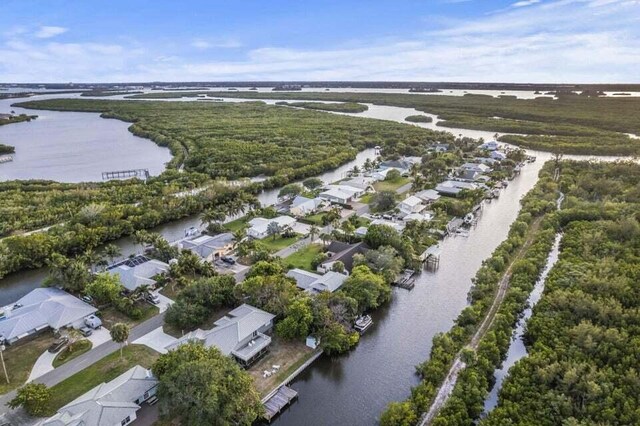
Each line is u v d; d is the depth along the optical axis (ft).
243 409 174.81
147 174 625.41
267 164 639.76
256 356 221.87
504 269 313.12
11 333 231.91
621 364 187.42
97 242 366.84
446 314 271.08
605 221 355.97
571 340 207.31
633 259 283.18
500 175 582.76
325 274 290.76
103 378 205.46
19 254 325.42
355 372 219.82
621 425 158.61
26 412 181.57
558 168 594.65
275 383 204.95
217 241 346.95
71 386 199.82
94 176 639.76
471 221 431.02
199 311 248.11
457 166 649.61
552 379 184.03
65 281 281.54
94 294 269.23
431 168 615.16
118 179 589.73
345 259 314.76
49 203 453.99
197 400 163.02
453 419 167.22
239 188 515.50
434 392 195.52
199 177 564.71
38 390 182.29
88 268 304.09
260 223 396.98
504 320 234.58
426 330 254.88
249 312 241.35
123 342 228.63
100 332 244.63
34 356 222.89
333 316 240.12
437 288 303.48
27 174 646.74
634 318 218.79
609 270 264.31
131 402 180.24
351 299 250.98
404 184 571.69
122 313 263.08
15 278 318.45
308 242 372.38
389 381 212.84
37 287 305.73
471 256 357.00
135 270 297.12
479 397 181.27
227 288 265.13
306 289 277.44
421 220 412.77
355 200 501.15
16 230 386.73
